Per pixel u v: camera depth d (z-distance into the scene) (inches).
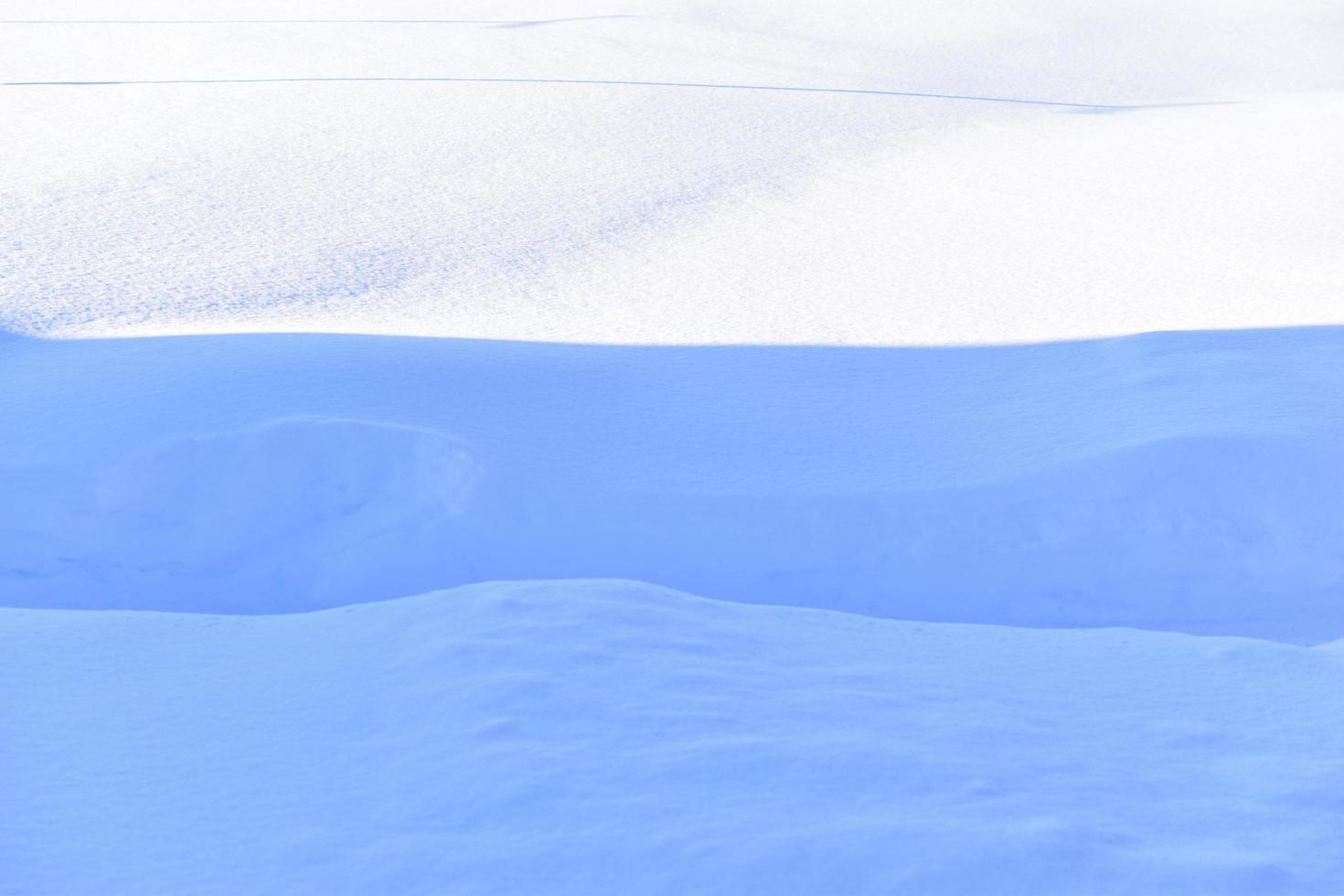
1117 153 1069.8
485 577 386.9
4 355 523.5
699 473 423.2
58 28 1453.0
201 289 641.0
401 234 771.4
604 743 183.9
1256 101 1378.0
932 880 152.8
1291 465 395.2
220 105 1082.1
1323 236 776.9
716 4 1780.3
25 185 814.5
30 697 204.5
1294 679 221.5
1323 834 166.1
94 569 393.7
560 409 472.4
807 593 391.9
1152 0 1952.5
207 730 193.3
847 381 515.5
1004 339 573.0
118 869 157.4
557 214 834.2
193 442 412.2
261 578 392.8
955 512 402.3
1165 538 392.2
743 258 749.9
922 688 214.8
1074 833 161.5
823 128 1124.5
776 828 162.6
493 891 152.6
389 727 191.8
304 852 160.9
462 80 1226.0
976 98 1347.2
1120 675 226.1
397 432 412.5
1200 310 614.5
